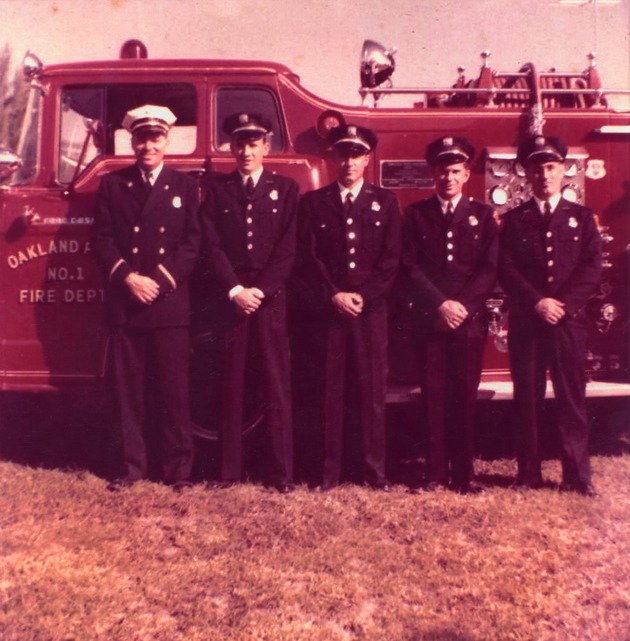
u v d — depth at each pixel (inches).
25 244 167.2
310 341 154.9
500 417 208.1
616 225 181.6
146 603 111.3
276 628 104.3
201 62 169.2
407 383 176.1
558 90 181.0
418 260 153.9
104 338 165.8
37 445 185.9
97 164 167.5
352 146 150.2
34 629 103.9
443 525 137.2
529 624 105.7
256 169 153.6
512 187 178.9
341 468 168.2
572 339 150.1
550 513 141.3
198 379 162.7
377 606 111.0
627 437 200.2
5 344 167.0
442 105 199.5
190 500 146.1
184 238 153.7
